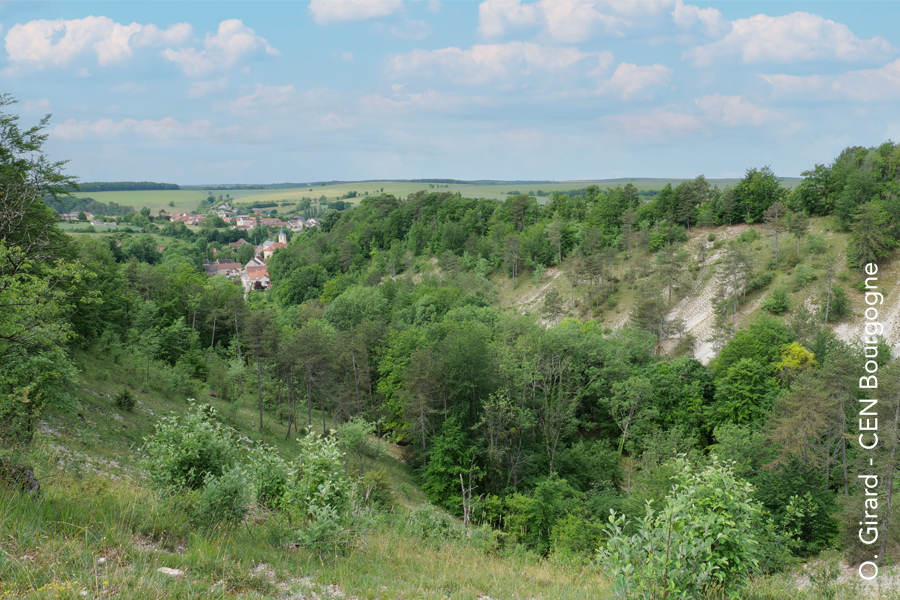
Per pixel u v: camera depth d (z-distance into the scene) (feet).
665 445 168.45
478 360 169.68
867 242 307.37
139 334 196.54
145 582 23.65
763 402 194.90
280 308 508.53
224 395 182.39
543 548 118.62
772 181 403.13
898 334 278.05
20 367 51.06
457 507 142.10
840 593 45.62
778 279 338.13
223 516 38.11
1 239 55.57
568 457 171.12
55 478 40.96
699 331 329.93
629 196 496.64
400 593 31.94
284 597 28.09
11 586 20.93
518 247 460.14
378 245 603.67
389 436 189.78
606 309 386.32
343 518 42.11
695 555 29.53
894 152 399.24
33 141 91.56
